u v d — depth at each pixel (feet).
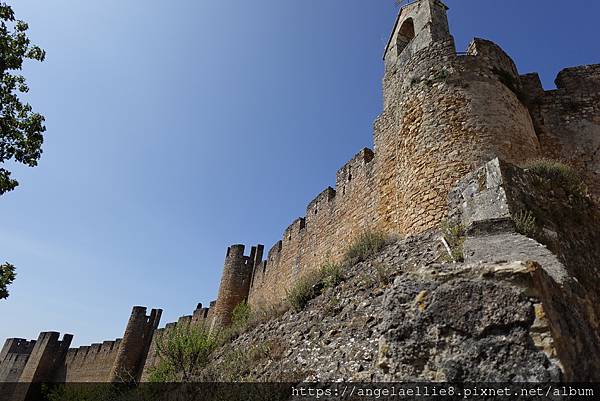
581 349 10.27
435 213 32.94
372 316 22.98
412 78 41.93
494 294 9.93
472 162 33.24
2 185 35.78
